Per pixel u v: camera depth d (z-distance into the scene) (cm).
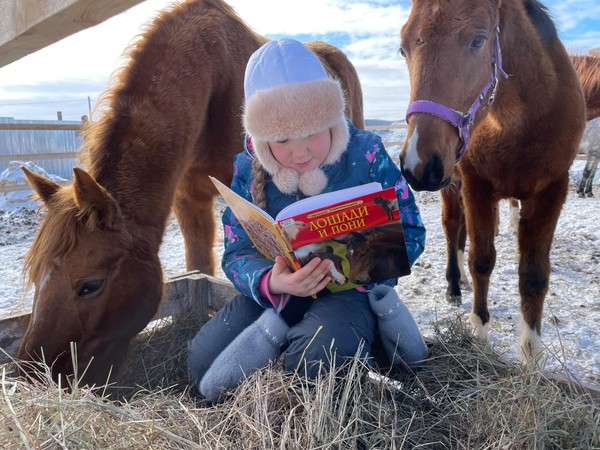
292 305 177
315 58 161
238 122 280
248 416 130
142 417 127
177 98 234
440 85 199
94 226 180
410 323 165
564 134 249
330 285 158
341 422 124
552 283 411
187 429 126
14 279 468
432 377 163
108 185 202
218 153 284
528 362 157
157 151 217
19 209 839
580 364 269
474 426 135
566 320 330
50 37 114
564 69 254
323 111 155
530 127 247
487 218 284
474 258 290
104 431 110
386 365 180
